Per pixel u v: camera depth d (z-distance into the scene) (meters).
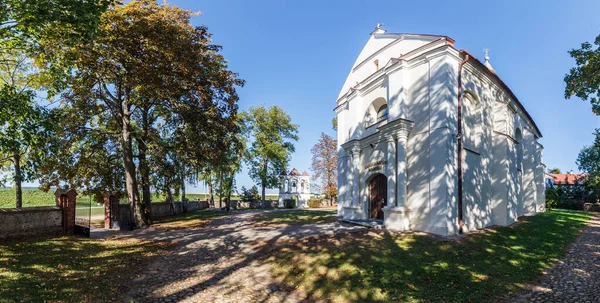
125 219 19.73
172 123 18.69
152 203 25.47
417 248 10.34
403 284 7.55
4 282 6.82
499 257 9.44
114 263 9.58
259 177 41.44
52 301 6.18
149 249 11.91
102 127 20.30
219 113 18.69
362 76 19.30
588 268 8.32
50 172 18.19
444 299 6.71
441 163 12.47
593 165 40.69
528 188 20.92
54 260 9.26
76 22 7.92
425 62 13.63
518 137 20.72
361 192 17.33
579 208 32.84
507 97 17.81
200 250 11.77
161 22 14.47
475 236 11.95
